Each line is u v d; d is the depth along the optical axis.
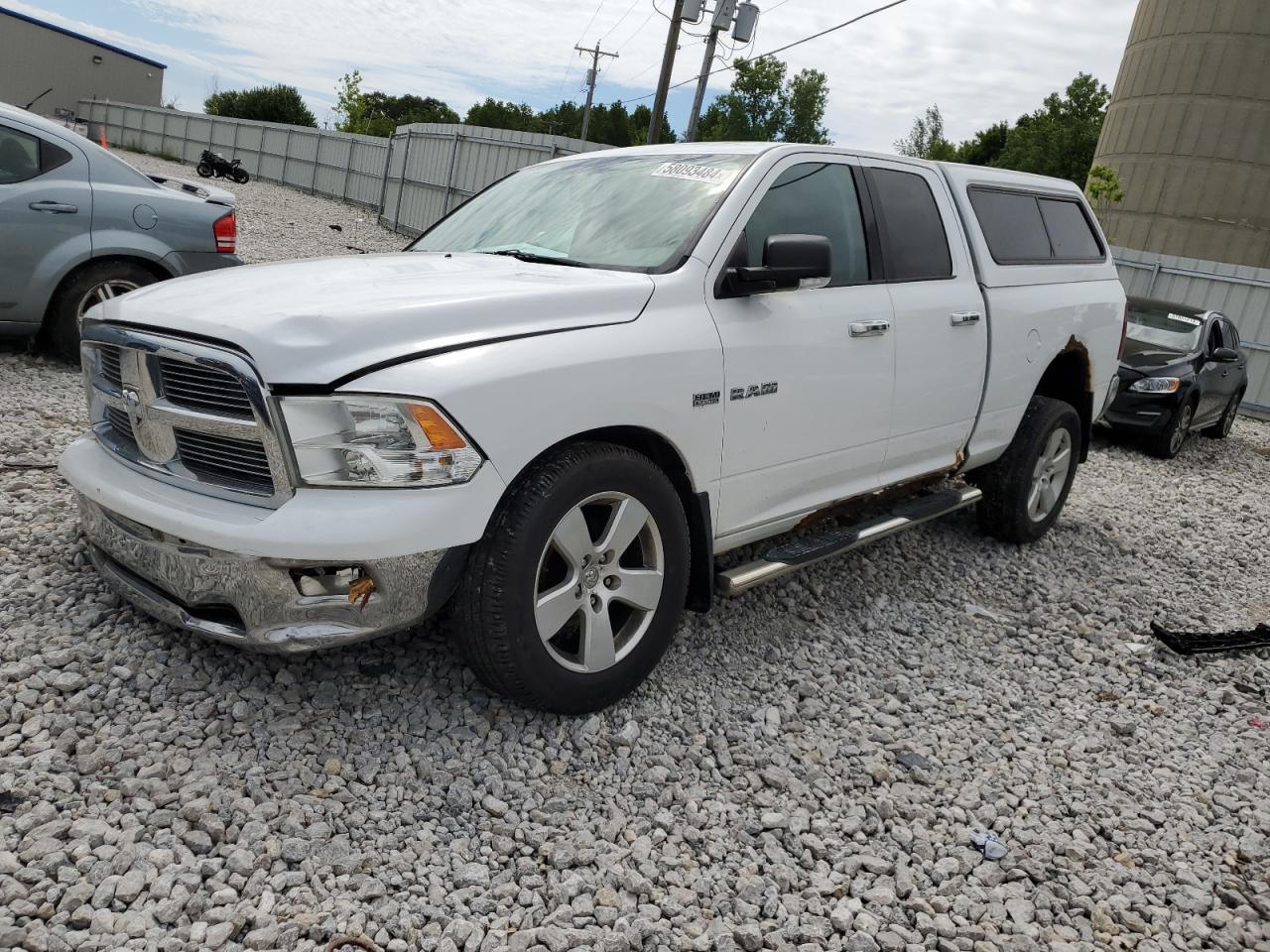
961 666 4.27
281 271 3.41
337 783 2.81
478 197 4.71
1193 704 4.23
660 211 3.78
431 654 3.53
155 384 2.98
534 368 2.89
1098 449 10.30
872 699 3.86
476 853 2.67
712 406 3.42
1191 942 2.75
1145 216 36.88
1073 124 70.88
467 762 3.01
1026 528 5.69
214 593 2.83
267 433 2.69
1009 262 5.14
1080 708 4.05
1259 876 3.09
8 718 2.90
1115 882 2.97
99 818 2.55
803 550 4.04
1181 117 35.84
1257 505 8.60
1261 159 34.62
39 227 6.45
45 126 6.56
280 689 3.21
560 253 3.79
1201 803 3.46
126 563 3.09
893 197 4.46
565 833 2.78
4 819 2.50
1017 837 3.10
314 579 2.74
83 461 3.26
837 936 2.58
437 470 2.72
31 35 47.09
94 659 3.21
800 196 3.97
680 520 3.37
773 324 3.66
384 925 2.37
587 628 3.16
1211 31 35.00
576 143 20.28
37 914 2.23
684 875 2.70
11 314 6.53
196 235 7.12
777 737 3.46
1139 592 5.50
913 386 4.38
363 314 2.78
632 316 3.25
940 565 5.40
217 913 2.30
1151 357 10.45
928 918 2.65
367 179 28.33
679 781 3.12
